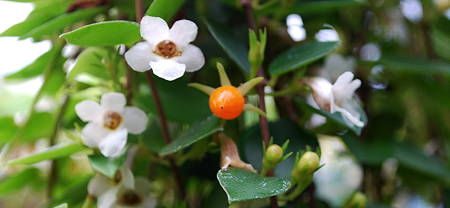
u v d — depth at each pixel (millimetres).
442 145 338
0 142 290
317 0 266
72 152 229
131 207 240
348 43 326
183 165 263
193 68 213
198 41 276
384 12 342
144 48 209
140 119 226
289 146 245
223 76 212
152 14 218
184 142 218
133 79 257
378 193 316
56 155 228
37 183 304
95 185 235
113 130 225
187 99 256
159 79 260
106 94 223
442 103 327
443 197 308
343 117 241
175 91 258
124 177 231
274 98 281
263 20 279
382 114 316
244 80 276
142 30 207
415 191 338
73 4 243
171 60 210
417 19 344
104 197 233
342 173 457
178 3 220
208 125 222
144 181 242
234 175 198
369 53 335
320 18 308
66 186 309
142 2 226
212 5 281
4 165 270
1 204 374
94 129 224
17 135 269
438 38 356
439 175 289
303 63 225
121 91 249
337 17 321
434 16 335
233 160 210
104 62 244
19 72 276
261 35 226
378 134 304
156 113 254
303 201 269
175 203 265
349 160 361
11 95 475
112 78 247
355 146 285
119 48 242
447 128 348
